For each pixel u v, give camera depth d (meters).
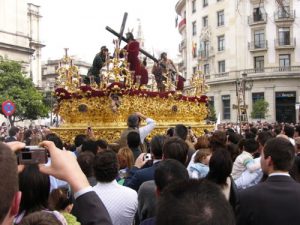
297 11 52.66
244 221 4.09
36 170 3.36
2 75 39.62
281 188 4.07
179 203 1.87
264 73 53.25
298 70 52.47
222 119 57.22
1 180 1.58
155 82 15.86
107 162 4.93
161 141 6.51
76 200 2.57
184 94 16.97
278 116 53.66
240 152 8.16
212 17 59.03
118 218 4.80
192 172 6.31
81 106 13.46
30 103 39.84
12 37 56.94
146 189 5.16
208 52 59.34
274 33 53.53
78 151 8.51
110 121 13.33
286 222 3.91
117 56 13.12
